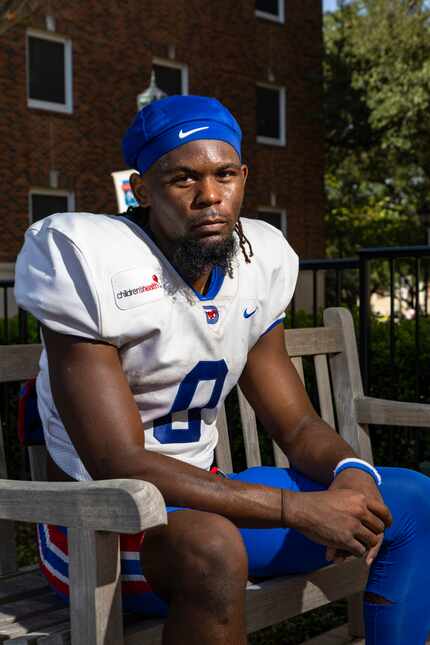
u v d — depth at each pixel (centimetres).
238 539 154
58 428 180
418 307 377
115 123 1658
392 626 192
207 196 173
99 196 1641
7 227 1519
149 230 181
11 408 500
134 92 1683
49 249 167
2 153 1509
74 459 177
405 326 497
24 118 1534
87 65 1616
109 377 166
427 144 2067
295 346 252
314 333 258
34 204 1580
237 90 1866
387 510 178
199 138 174
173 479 161
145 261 172
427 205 1925
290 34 1977
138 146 179
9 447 501
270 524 166
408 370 448
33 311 168
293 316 434
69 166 1597
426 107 1942
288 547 193
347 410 261
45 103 1572
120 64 1659
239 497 162
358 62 2031
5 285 510
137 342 171
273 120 1972
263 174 1933
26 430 195
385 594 192
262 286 193
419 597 192
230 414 467
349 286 1803
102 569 148
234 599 151
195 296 176
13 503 157
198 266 173
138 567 164
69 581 151
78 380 165
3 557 202
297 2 1989
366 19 1973
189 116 174
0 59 1498
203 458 190
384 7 1956
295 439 202
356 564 210
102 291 165
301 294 1736
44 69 1573
